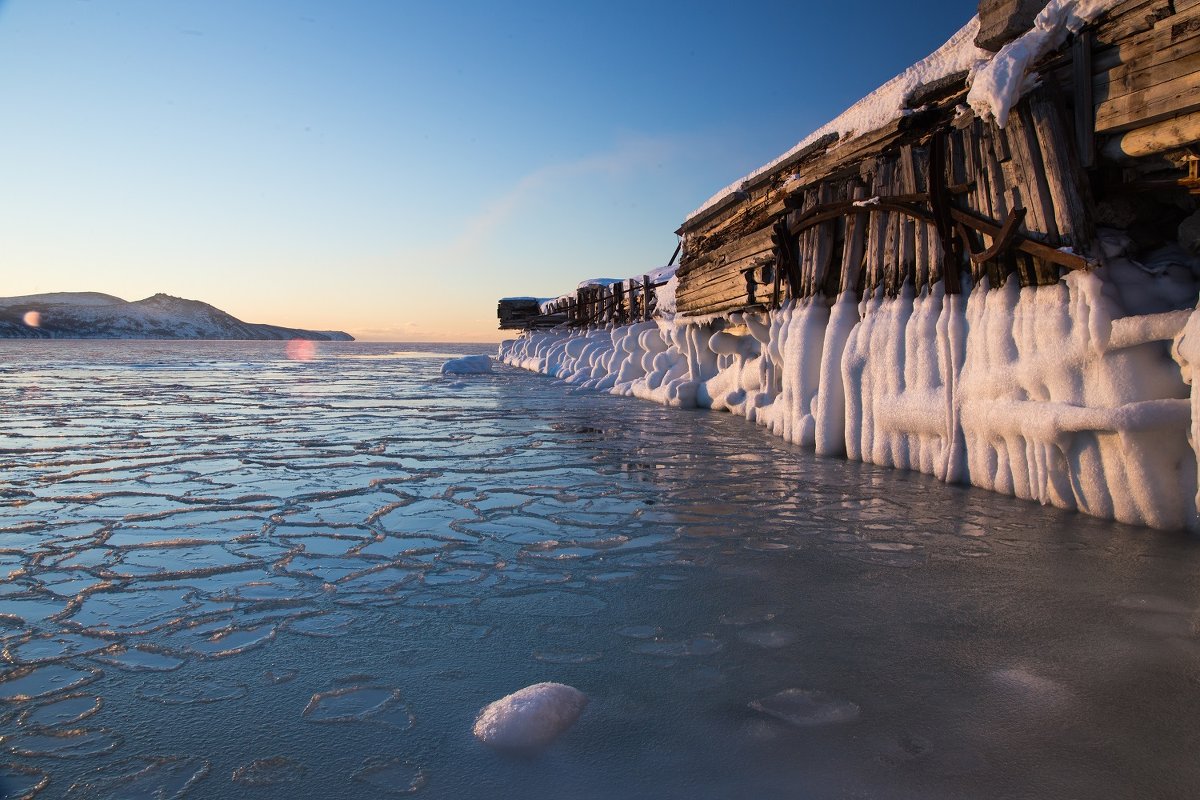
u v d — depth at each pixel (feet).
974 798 6.23
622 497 18.11
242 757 7.06
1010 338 16.05
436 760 6.98
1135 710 7.58
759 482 19.48
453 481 20.30
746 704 7.93
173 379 69.67
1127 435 13.34
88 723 7.72
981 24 16.90
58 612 10.86
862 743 7.11
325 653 9.39
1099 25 14.15
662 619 10.36
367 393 52.13
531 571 12.57
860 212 22.35
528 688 7.93
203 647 9.61
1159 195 14.44
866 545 13.62
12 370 85.20
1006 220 15.75
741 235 32.42
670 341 45.65
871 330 21.06
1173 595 10.59
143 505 17.61
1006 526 14.25
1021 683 8.22
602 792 6.44
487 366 82.23
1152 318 12.91
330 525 15.71
